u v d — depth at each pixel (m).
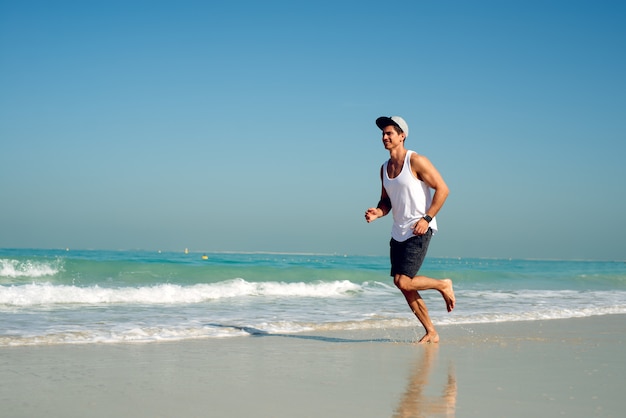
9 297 8.55
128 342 5.08
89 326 6.11
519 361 4.23
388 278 16.70
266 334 5.78
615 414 2.71
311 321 6.94
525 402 2.94
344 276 16.58
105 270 14.92
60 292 9.07
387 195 5.20
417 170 4.85
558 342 5.34
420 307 5.26
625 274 22.61
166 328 5.93
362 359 4.29
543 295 12.57
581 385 3.36
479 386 3.33
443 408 2.82
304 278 16.25
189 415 2.70
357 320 7.08
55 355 4.36
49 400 2.97
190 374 3.67
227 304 9.23
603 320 7.61
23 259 14.40
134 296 9.58
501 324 6.92
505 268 31.42
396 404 2.90
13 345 4.81
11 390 3.19
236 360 4.21
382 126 4.98
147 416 2.68
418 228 4.80
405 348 4.90
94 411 2.76
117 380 3.47
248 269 16.06
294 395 3.09
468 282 18.36
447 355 4.52
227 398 3.02
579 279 19.92
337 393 3.14
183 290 10.32
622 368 3.96
